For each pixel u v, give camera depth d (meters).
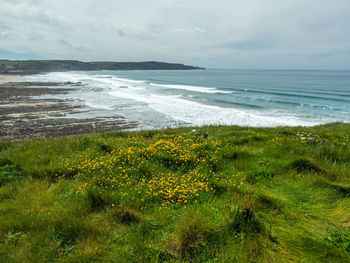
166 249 2.91
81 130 23.55
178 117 30.23
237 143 8.25
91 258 2.76
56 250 2.91
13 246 2.96
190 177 4.82
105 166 5.43
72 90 58.69
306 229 3.21
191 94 56.94
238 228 3.17
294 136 8.90
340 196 3.96
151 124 26.56
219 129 13.48
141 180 4.91
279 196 4.10
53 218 3.45
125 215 3.57
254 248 2.86
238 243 2.97
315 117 29.98
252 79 119.88
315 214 3.55
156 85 83.81
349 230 3.10
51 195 4.25
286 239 3.01
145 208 3.85
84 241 3.08
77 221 3.39
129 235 3.17
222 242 2.99
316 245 2.85
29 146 7.69
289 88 70.56
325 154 5.98
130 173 5.21
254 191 4.23
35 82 75.56
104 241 3.06
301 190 4.28
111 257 2.79
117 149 6.88
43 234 3.13
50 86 65.62
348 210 3.57
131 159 5.88
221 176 5.04
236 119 28.84
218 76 156.00
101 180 4.89
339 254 2.68
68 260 2.72
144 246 2.96
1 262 2.67
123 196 4.17
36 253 2.87
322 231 3.17
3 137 20.47
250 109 36.41
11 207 3.85
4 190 4.39
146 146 7.31
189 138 8.42
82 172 5.35
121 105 39.06
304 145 7.02
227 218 3.36
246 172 5.23
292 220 3.42
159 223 3.44
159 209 3.78
